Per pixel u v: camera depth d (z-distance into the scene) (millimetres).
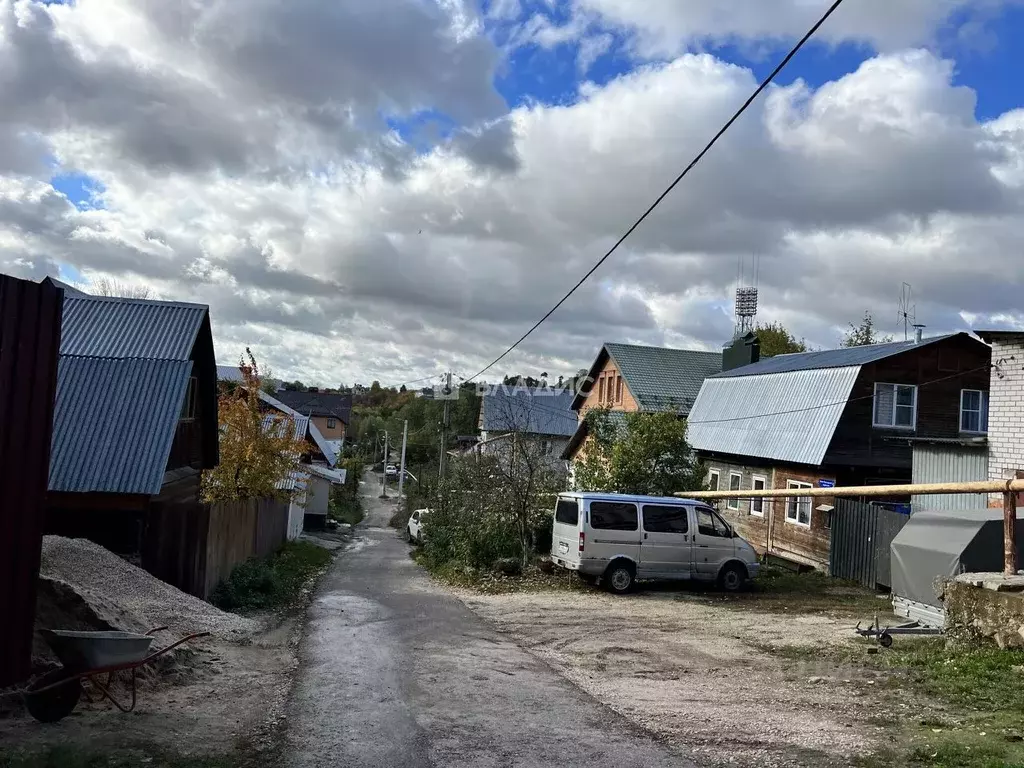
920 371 23484
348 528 47562
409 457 75188
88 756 5410
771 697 8039
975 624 10219
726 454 28438
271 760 5750
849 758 5922
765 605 15961
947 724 6902
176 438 17922
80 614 7934
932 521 12789
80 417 15164
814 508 22922
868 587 19234
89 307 19125
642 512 17812
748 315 44312
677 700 7906
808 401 24516
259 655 9773
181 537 14570
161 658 8094
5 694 6348
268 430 22281
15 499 6457
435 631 12234
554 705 7605
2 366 6219
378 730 6582
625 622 13445
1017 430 16500
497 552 21250
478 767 5711
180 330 18781
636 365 39469
